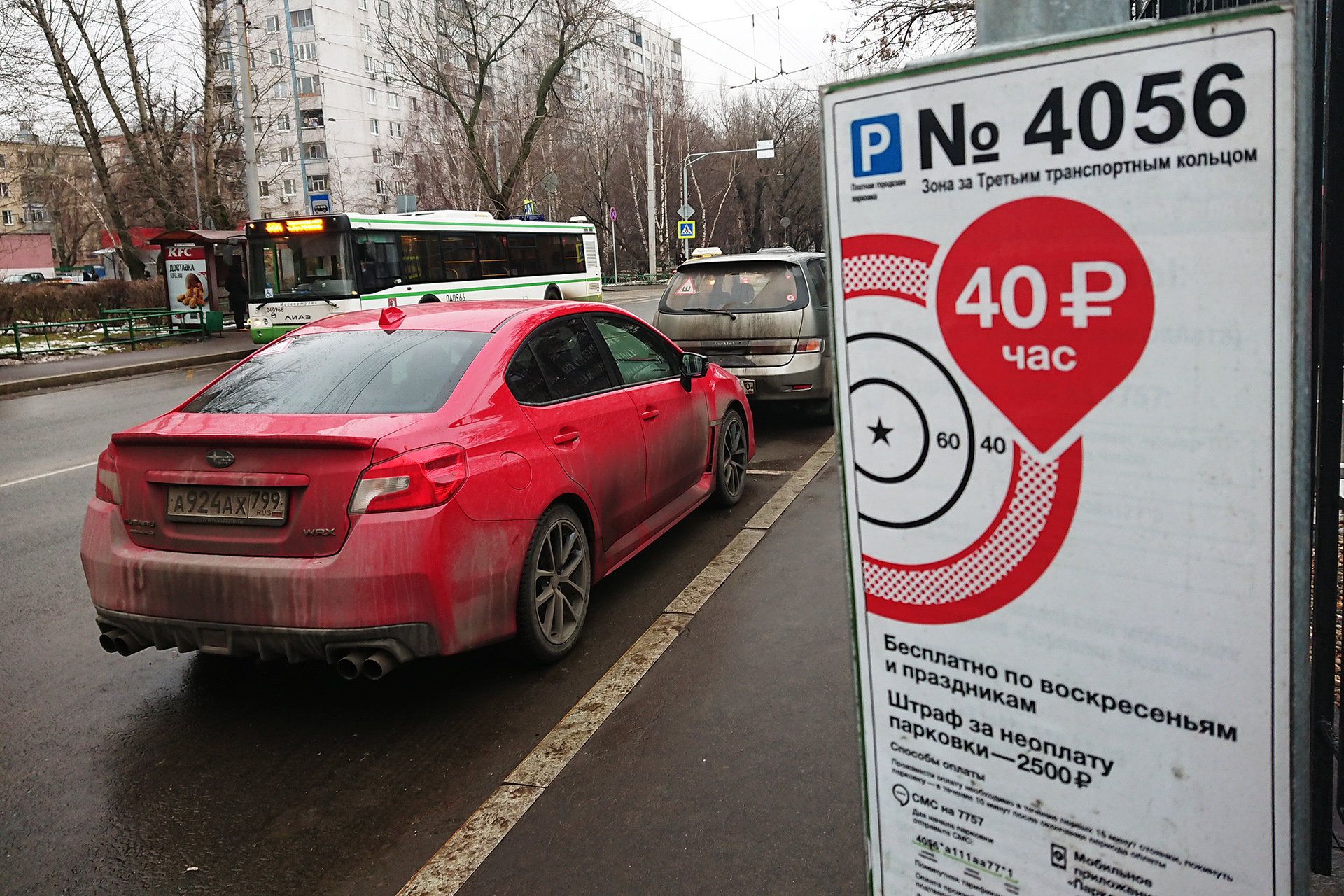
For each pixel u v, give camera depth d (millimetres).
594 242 24109
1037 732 1370
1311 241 1083
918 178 1311
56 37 26938
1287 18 1047
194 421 3717
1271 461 1134
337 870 2707
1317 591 2074
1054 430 1271
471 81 32531
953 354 1331
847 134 1359
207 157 29812
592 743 3299
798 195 59062
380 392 3787
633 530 4801
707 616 4371
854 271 1393
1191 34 1097
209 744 3477
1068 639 1317
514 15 32062
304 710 3713
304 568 3264
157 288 26094
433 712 3621
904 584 1450
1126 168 1162
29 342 20531
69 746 3498
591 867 2627
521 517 3693
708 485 5777
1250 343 1123
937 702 1462
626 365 5027
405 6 32531
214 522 3422
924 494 1400
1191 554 1202
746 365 8148
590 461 4254
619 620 4406
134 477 3568
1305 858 1194
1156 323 1174
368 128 67688
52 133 28234
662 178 52156
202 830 2943
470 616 3479
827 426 8891
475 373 3875
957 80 1255
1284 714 1176
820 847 2650
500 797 3010
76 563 5797
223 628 3383
